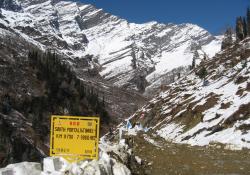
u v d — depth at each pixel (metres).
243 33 101.38
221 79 68.31
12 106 134.25
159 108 77.75
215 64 82.25
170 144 31.17
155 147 27.41
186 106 65.12
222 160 23.98
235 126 41.91
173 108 69.62
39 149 106.50
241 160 24.11
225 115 46.47
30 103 143.25
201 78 77.19
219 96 57.00
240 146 33.16
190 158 24.28
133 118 85.94
